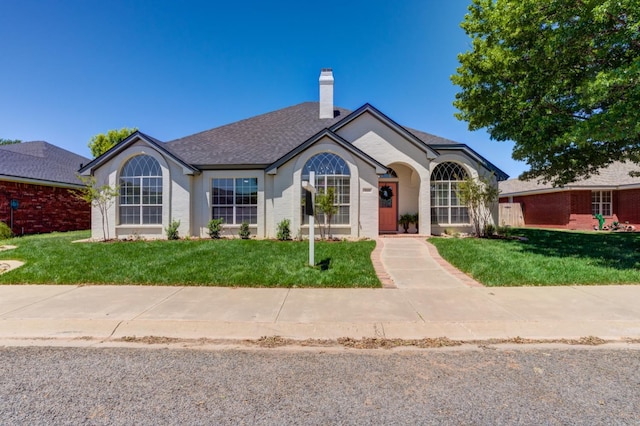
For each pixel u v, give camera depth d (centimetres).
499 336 469
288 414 290
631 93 778
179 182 1425
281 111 1980
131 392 327
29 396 320
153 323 504
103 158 1402
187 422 278
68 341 457
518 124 1127
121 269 823
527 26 971
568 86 1012
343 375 362
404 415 288
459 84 1284
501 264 870
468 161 1534
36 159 2092
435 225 1558
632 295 633
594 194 2117
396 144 1506
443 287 705
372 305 585
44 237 1528
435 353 419
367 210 1387
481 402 309
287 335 473
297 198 1373
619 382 346
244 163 1419
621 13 821
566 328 490
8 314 536
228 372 369
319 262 902
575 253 1023
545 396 320
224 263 885
